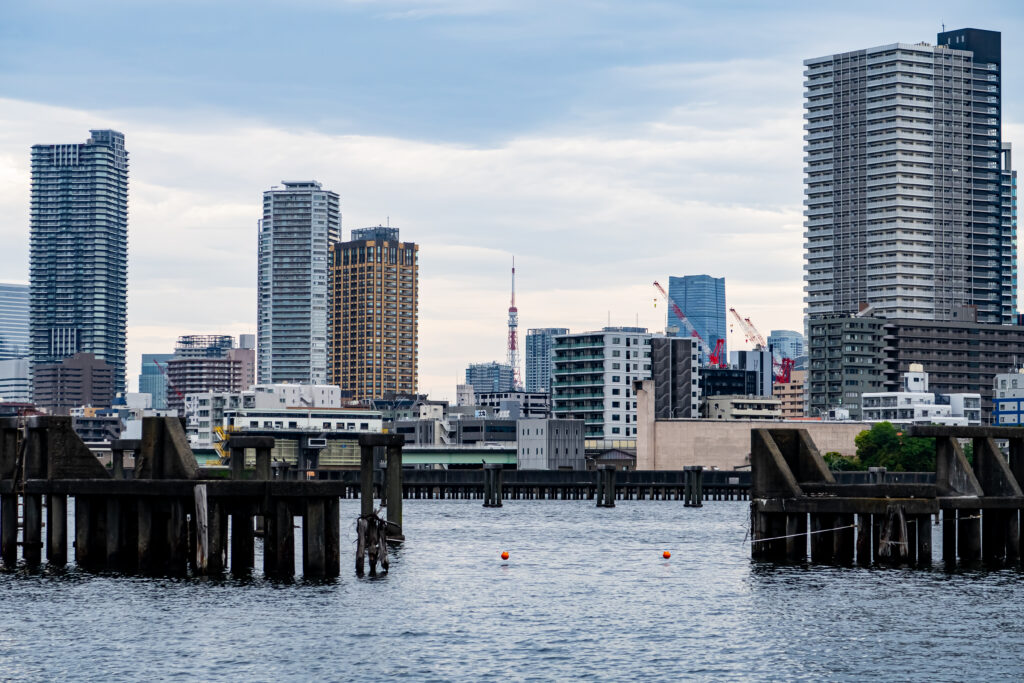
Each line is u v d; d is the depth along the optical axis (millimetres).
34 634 94125
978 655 89375
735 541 174750
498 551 157500
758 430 133750
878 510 127875
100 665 85312
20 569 121625
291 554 114000
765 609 107000
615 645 92562
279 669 84500
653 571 134500
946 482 132500
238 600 106062
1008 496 131750
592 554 154250
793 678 83125
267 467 139000
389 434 152875
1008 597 111750
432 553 153000
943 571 127125
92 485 118312
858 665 86500
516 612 105812
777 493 132375
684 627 99438
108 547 118625
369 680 82000
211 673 83562
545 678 82812
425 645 91812
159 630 95188
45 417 122812
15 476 122375
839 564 131250
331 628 96688
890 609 106375
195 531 121188
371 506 151250
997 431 133500
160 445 121688
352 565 133500
